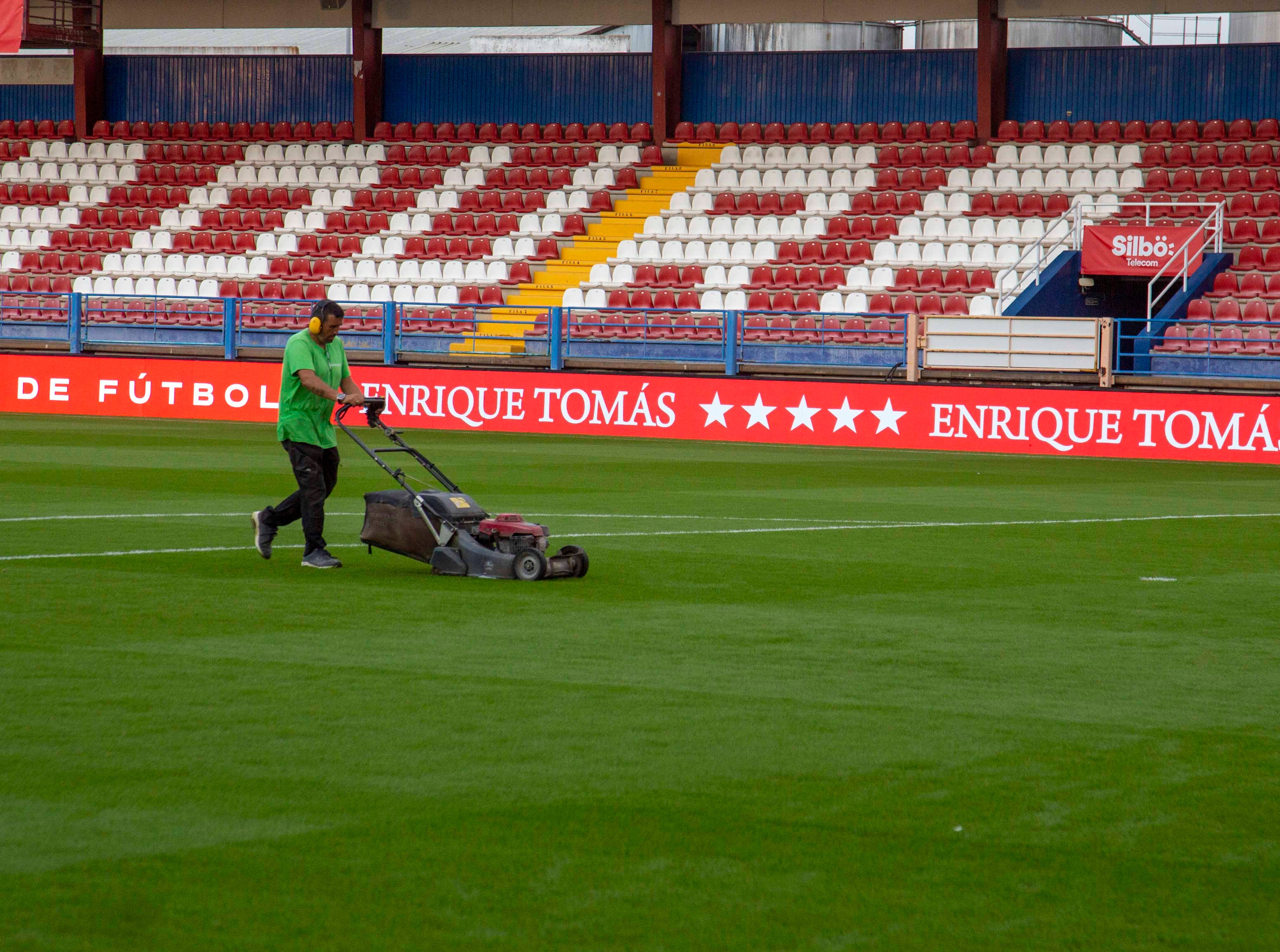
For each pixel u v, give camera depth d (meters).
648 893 5.37
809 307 33.56
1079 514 17.25
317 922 5.08
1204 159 37.41
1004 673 8.80
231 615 10.22
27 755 6.87
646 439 28.80
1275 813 6.31
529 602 10.85
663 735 7.38
